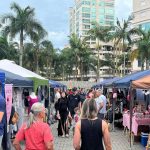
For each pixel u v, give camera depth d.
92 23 67.88
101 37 67.50
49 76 80.69
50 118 21.14
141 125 13.49
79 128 5.06
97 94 14.14
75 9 154.75
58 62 80.88
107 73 93.31
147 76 12.91
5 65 15.24
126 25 58.12
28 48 61.88
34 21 51.47
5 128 6.58
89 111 5.12
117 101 21.45
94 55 75.81
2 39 50.97
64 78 98.00
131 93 12.55
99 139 5.02
